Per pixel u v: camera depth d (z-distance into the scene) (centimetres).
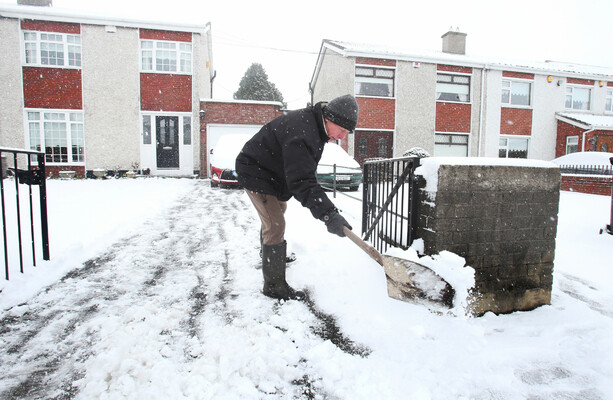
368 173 350
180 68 1310
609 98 1828
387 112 1530
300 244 355
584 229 476
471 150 1625
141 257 344
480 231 219
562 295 259
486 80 1620
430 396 149
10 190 829
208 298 247
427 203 221
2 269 285
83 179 1210
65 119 1252
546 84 1700
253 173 232
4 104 1205
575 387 158
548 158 1730
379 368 167
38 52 1223
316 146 217
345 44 1612
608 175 955
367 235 341
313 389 156
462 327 193
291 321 213
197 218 541
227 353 177
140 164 1300
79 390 152
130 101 1277
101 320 211
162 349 181
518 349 182
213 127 1345
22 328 204
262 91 3288
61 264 313
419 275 205
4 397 148
